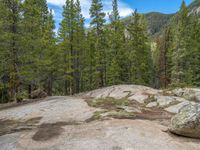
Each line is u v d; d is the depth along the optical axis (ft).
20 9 69.26
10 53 69.21
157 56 171.01
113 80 118.42
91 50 128.06
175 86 111.75
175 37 120.26
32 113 50.03
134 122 38.52
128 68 125.70
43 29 104.58
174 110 53.26
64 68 110.11
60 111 50.06
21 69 71.67
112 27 126.21
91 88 141.90
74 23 110.93
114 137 31.01
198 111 33.19
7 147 29.45
